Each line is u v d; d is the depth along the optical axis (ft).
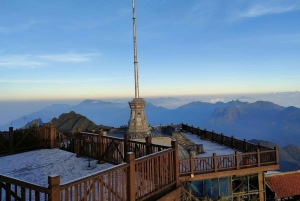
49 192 12.65
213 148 59.00
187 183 41.60
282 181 52.60
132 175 18.45
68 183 13.69
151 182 21.18
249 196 43.42
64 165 30.53
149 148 26.66
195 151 52.08
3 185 15.14
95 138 33.04
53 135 42.65
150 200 20.76
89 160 30.19
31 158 34.68
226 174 39.73
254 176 44.45
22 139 39.32
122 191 17.80
